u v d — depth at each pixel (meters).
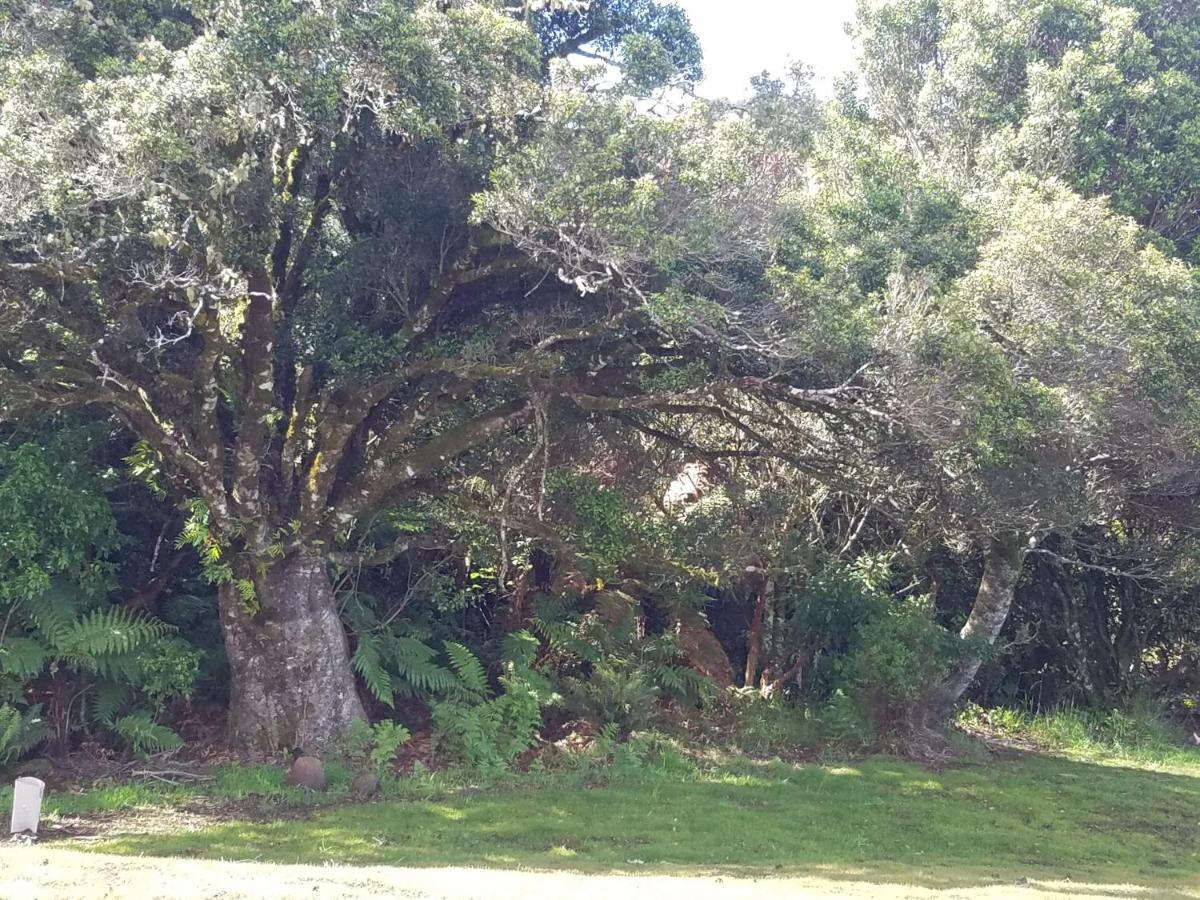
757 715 15.23
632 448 14.41
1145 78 17.23
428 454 12.14
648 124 10.48
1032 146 16.47
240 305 11.60
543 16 12.57
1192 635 19.41
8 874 6.33
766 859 9.31
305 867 7.77
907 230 12.05
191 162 9.38
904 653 14.58
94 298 10.91
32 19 10.80
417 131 10.16
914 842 10.56
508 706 13.05
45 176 8.94
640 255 10.09
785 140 11.76
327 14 9.70
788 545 15.30
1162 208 17.11
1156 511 16.14
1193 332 11.84
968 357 10.44
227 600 12.09
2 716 10.81
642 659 15.35
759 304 10.88
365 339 11.63
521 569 15.32
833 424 12.53
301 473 12.49
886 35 19.97
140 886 6.16
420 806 10.53
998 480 11.95
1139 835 11.45
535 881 7.37
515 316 11.61
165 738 11.71
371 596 14.24
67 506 11.34
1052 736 17.02
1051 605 19.16
